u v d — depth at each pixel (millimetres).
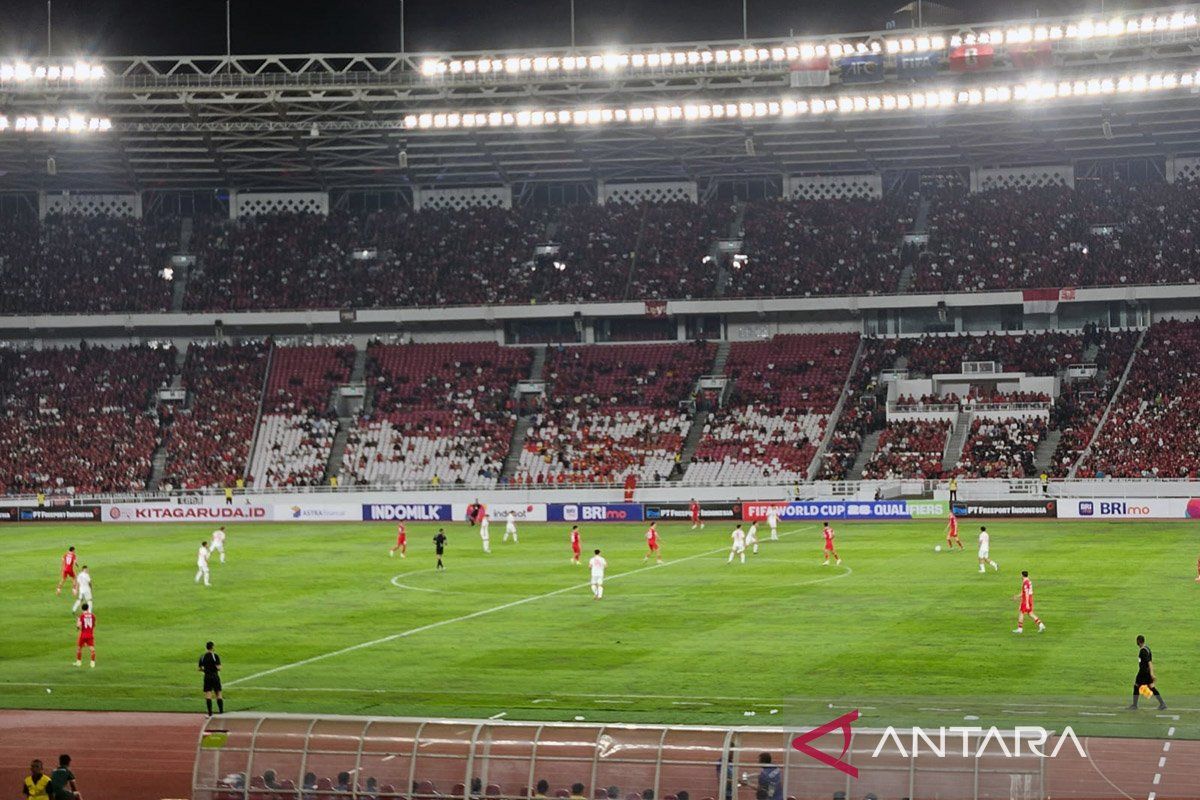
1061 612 52594
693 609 55812
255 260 116562
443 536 69438
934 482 91812
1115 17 82125
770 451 99625
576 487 97625
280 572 69375
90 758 36188
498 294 112812
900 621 51750
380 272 115125
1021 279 106500
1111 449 92375
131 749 36906
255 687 43531
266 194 121062
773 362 108812
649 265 113250
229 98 93125
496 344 114812
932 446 96250
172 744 37281
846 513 90000
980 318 110250
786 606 55812
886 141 107062
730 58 89062
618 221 117250
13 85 92438
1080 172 115500
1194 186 110438
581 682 42906
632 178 119812
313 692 42469
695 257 113562
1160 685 40062
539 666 45594
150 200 121562
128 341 116875
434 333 116312
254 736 29578
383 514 96312
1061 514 86000
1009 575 62406
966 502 87625
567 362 111375
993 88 87812
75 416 108875
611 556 73688
